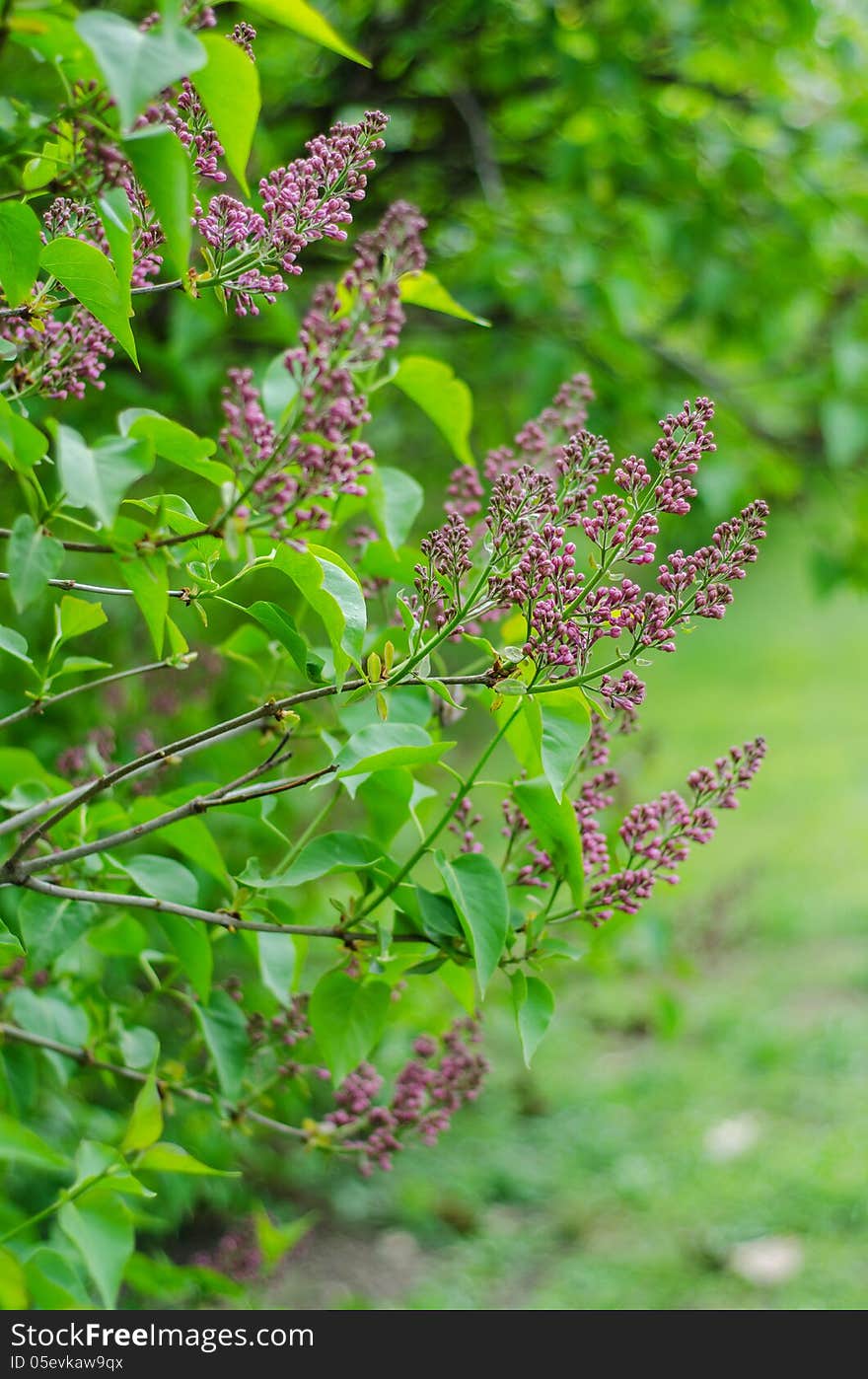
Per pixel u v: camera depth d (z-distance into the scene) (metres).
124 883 1.74
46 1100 2.68
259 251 1.19
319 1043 1.42
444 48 3.49
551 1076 5.77
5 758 1.70
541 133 3.83
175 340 2.48
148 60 0.80
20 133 0.99
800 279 3.65
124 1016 1.88
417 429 3.84
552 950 1.38
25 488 0.95
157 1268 1.75
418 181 3.80
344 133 1.19
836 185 3.90
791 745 11.41
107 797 1.77
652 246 3.19
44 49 0.89
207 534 0.97
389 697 1.49
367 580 1.67
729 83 3.94
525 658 1.17
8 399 1.22
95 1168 1.33
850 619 16.94
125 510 2.96
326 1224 4.62
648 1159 5.10
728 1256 4.36
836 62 3.62
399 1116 1.79
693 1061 5.88
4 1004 1.79
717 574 1.17
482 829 5.63
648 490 1.21
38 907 1.56
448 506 1.67
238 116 0.94
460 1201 4.80
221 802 1.26
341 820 3.40
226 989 1.85
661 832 1.43
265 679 1.72
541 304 3.31
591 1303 4.07
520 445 1.67
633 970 3.32
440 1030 2.37
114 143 0.95
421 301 1.52
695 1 3.57
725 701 13.23
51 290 1.35
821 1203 4.62
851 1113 5.31
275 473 0.95
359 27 3.57
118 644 2.94
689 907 5.59
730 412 3.57
